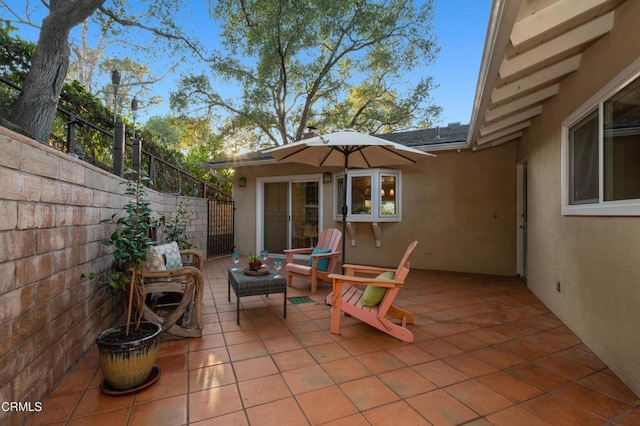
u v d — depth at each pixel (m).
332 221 7.23
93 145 4.86
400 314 3.34
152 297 3.42
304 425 1.72
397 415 1.81
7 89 3.72
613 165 2.40
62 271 2.10
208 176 11.02
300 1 8.63
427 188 6.39
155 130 14.30
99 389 2.03
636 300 2.05
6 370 1.50
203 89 10.57
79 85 4.67
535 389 2.10
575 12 2.21
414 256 6.50
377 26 9.45
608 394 2.04
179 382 2.15
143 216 2.53
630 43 2.10
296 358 2.53
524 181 5.58
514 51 2.52
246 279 3.40
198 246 7.16
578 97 2.95
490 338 2.96
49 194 1.92
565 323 3.29
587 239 2.76
